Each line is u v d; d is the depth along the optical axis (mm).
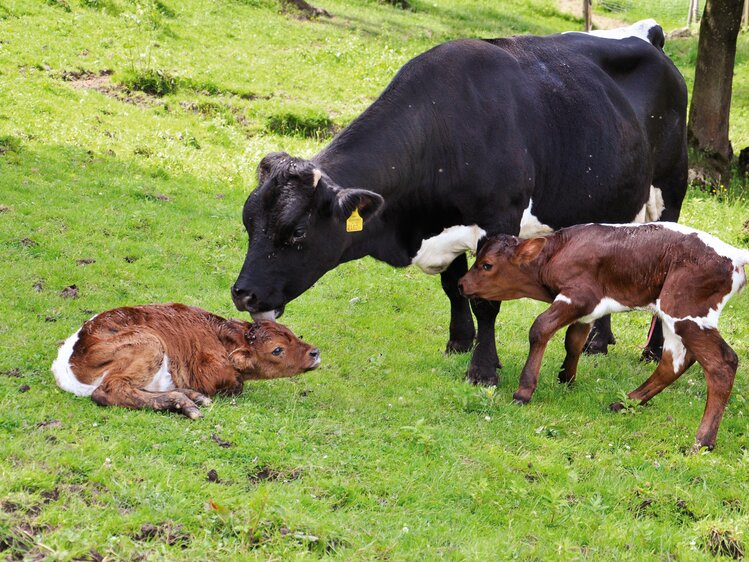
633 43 9586
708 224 14742
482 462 6441
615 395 8219
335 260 7348
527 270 7793
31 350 7395
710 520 5977
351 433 6566
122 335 6449
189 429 6141
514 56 8469
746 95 24844
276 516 5188
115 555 4656
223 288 10195
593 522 5805
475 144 7832
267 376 7086
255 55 20875
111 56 18125
